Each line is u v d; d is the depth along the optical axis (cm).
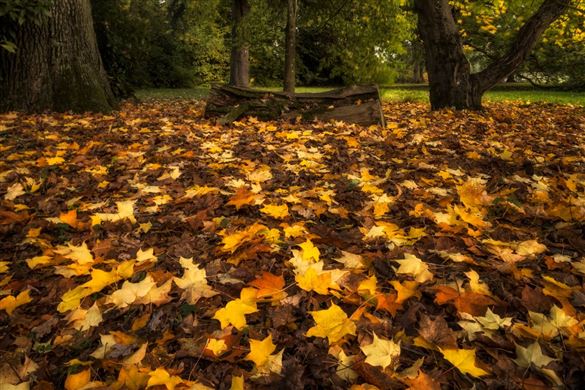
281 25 1228
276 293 198
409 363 162
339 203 319
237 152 470
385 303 187
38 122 600
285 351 169
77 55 719
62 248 240
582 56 1992
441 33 841
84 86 720
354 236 258
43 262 231
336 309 177
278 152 467
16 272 233
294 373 152
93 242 262
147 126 630
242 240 239
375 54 1328
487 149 492
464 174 385
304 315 190
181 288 205
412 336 175
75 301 198
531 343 168
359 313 183
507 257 227
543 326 174
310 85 2730
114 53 1293
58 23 688
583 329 171
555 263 225
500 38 1808
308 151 470
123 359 163
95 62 762
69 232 277
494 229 269
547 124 718
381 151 473
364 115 651
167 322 188
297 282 199
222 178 376
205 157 444
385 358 155
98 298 206
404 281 202
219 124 643
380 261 226
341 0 1230
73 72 711
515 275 212
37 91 680
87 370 153
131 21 1352
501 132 624
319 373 154
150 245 260
